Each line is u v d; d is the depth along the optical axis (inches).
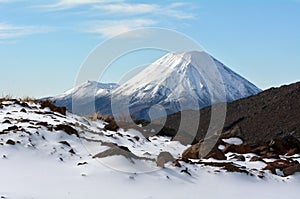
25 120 530.9
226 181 413.1
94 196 351.6
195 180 407.5
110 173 395.2
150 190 376.5
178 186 390.3
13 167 399.2
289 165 469.1
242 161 499.2
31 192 348.5
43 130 481.4
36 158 420.8
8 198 331.0
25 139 447.5
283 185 421.4
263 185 414.9
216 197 375.6
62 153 436.8
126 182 384.5
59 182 374.3
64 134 483.2
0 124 510.6
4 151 421.7
